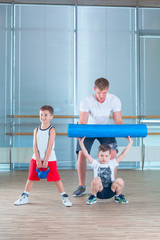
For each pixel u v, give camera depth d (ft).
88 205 8.86
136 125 8.71
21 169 16.70
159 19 17.69
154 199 9.64
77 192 10.04
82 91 17.19
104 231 6.59
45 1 16.98
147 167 17.22
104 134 8.61
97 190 8.73
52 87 17.11
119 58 17.44
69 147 16.99
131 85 17.44
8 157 16.53
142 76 17.42
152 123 17.28
